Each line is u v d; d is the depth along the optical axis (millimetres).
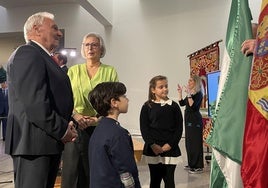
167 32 7574
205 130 5023
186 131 4699
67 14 8016
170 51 7551
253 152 1111
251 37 1429
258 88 1136
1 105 6746
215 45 5980
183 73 7461
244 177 1121
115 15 7836
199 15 7410
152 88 2740
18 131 1633
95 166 1599
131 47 7750
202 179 4172
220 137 1397
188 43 7461
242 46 1297
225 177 1469
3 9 8258
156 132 2619
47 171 1665
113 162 1577
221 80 1554
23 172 1628
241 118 1350
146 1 7695
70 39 7977
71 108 1812
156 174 2676
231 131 1368
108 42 7840
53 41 1819
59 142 1673
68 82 1812
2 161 5039
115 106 1757
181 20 7508
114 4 7855
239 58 1419
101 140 1607
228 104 1405
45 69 1646
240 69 1402
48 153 1629
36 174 1615
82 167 2238
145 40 7688
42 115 1545
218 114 1440
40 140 1609
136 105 7680
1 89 6727
